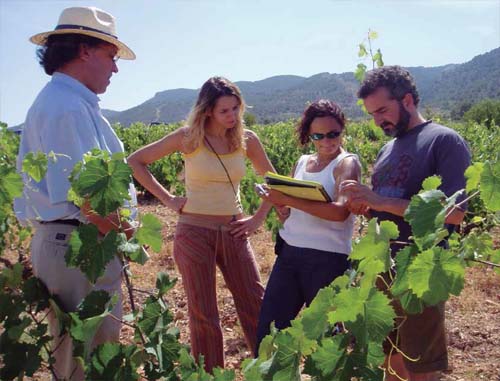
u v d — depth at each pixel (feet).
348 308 4.68
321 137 9.89
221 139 10.72
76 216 7.67
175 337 7.01
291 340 5.09
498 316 16.35
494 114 163.73
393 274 8.08
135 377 6.69
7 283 7.63
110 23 8.41
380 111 8.79
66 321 7.47
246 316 11.27
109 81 8.68
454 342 14.76
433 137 8.44
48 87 8.04
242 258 11.03
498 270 4.99
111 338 7.95
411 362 8.63
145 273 21.47
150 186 11.09
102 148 8.13
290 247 10.21
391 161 8.93
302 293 10.21
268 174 9.43
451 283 4.50
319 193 9.01
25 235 14.28
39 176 6.88
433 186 5.23
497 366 13.43
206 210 10.70
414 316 8.46
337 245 9.89
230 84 10.34
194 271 10.75
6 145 15.17
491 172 4.47
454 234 6.29
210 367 10.75
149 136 66.39
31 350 7.27
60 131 7.52
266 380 5.11
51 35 8.13
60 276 7.75
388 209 8.23
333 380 4.89
